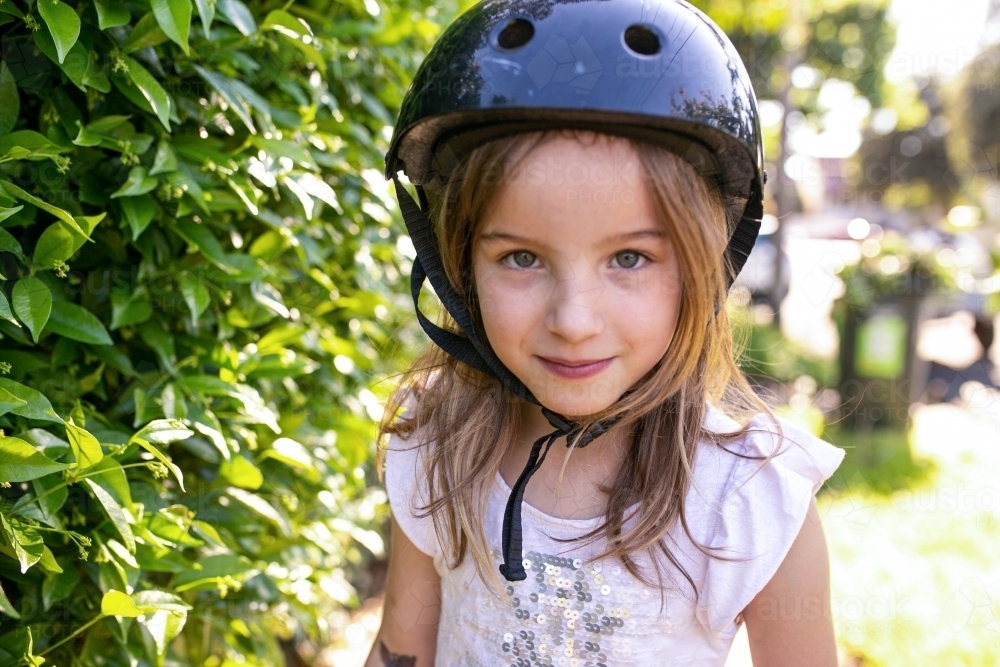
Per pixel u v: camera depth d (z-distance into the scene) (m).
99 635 1.10
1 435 0.84
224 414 1.26
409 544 1.19
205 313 1.25
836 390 5.01
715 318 0.99
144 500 1.09
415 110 0.93
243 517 1.33
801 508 0.96
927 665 2.32
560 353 0.83
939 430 4.91
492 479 1.07
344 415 1.63
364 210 1.63
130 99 1.03
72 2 0.99
